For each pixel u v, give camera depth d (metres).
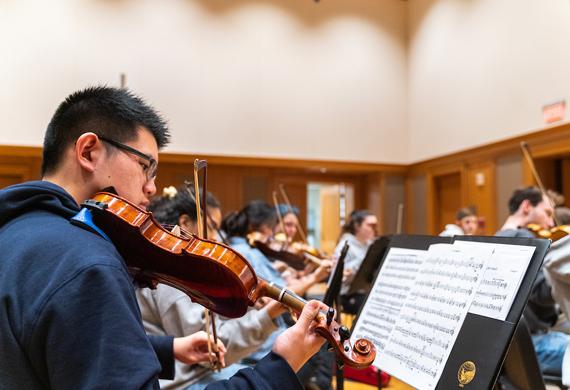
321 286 5.62
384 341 1.26
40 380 0.74
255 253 2.56
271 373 0.84
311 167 7.10
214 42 6.79
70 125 0.95
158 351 1.34
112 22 6.40
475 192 6.13
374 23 7.54
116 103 0.96
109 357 0.69
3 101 5.99
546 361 2.31
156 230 0.98
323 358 2.37
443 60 6.74
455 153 6.40
